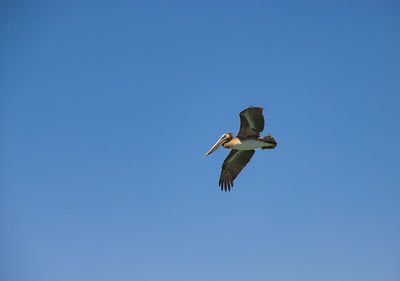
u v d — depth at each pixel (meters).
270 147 21.66
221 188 23.94
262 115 20.14
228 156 23.16
